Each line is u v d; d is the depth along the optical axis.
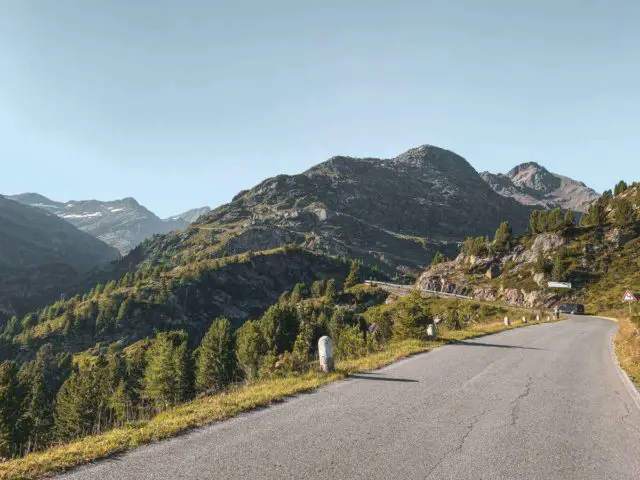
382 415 7.81
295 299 181.12
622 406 9.42
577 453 6.26
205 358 67.00
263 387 10.48
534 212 136.25
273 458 5.62
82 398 59.06
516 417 8.07
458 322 40.06
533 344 21.83
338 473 5.15
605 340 26.06
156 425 7.07
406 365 13.75
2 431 53.50
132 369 84.00
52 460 5.54
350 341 26.73
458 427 7.24
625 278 93.81
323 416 7.71
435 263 169.38
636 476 5.47
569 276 100.50
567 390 10.84
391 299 133.00
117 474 5.11
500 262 127.38
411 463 5.56
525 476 5.31
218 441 6.32
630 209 116.62
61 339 179.38
